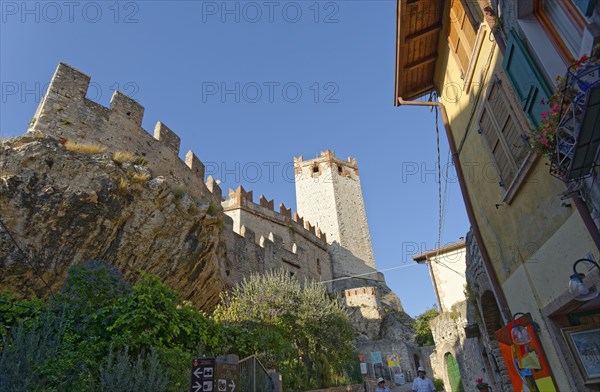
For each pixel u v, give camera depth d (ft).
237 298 55.01
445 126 30.55
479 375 46.32
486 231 25.76
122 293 27.20
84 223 40.93
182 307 30.27
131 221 46.16
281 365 39.63
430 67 33.14
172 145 63.05
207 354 29.60
